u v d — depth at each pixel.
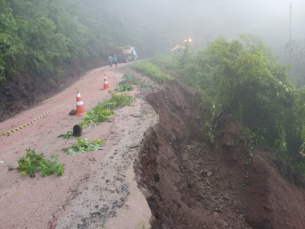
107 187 4.19
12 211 3.73
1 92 11.48
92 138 6.35
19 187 4.38
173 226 5.55
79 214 3.58
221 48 11.45
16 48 13.19
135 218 3.48
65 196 4.03
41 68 15.60
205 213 8.14
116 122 7.45
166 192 6.86
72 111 9.15
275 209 8.23
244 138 10.23
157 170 7.04
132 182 4.33
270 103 10.27
